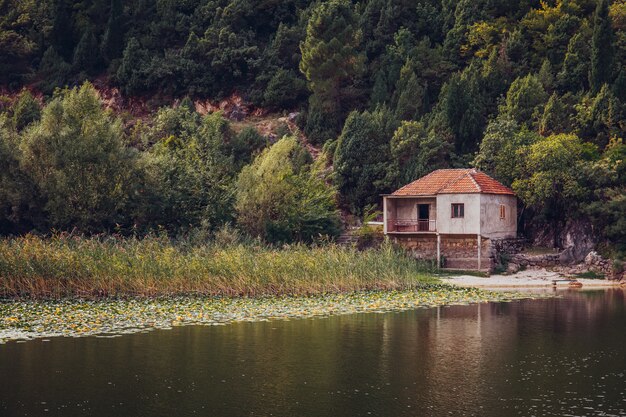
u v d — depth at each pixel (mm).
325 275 39531
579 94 67688
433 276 49281
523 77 74625
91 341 25547
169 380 20828
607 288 46094
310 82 82062
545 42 77625
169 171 55156
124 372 21562
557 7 80375
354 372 21922
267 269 38312
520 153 57656
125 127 80125
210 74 86062
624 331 28750
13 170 50406
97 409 18219
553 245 56750
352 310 33406
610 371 22188
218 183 56219
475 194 52969
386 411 18297
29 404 18531
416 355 24266
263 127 80000
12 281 34688
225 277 37438
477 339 26984
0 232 50531
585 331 28766
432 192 55094
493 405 18781
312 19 80188
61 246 38812
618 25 77250
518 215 59594
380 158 65500
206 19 90062
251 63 84688
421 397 19453
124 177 52781
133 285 35844
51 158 50938
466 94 67188
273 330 28297
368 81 82312
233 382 20688
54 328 27562
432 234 54875
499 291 43250
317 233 56844
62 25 92750
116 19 90812
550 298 39750
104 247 38500
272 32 92000
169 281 36469
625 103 64500
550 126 63156
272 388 20156
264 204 55219
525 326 29891
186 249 43875
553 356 24188
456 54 81938
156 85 86938
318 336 27250
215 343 25672
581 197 54844
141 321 29359
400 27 84938
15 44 89375
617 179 55094
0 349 24062
